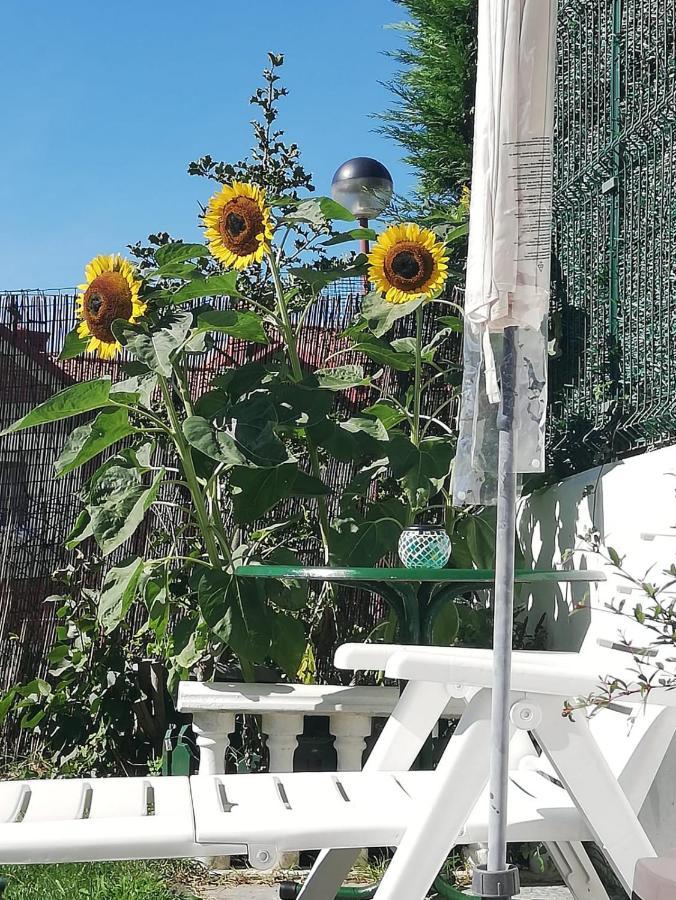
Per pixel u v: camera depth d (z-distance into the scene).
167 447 5.42
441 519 5.38
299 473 4.48
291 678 4.42
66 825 2.41
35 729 5.35
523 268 2.23
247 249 4.35
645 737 2.65
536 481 4.82
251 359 5.59
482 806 2.61
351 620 5.39
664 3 3.88
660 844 3.39
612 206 4.38
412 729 3.07
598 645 3.14
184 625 4.41
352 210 6.51
